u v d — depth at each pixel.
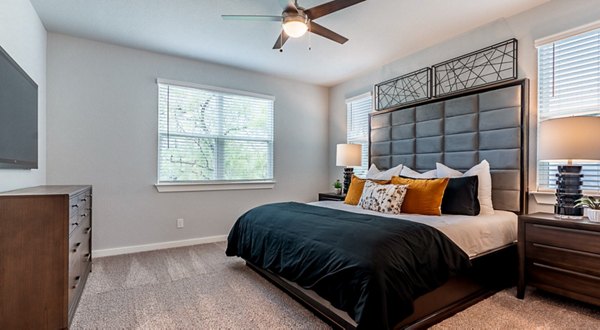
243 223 3.04
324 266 1.90
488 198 2.84
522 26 2.85
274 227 2.57
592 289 2.03
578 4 2.50
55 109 3.23
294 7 2.21
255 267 2.96
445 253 2.00
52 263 1.75
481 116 3.08
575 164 2.49
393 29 3.17
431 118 3.54
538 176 2.75
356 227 2.09
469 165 3.17
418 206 2.77
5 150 1.86
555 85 2.66
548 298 2.37
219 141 4.28
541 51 2.75
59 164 3.25
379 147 4.24
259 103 4.62
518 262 2.39
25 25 2.52
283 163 4.85
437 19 2.97
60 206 1.77
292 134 4.95
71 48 3.32
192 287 2.60
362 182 3.52
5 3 2.10
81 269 2.34
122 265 3.16
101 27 3.13
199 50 3.73
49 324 1.74
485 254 2.40
